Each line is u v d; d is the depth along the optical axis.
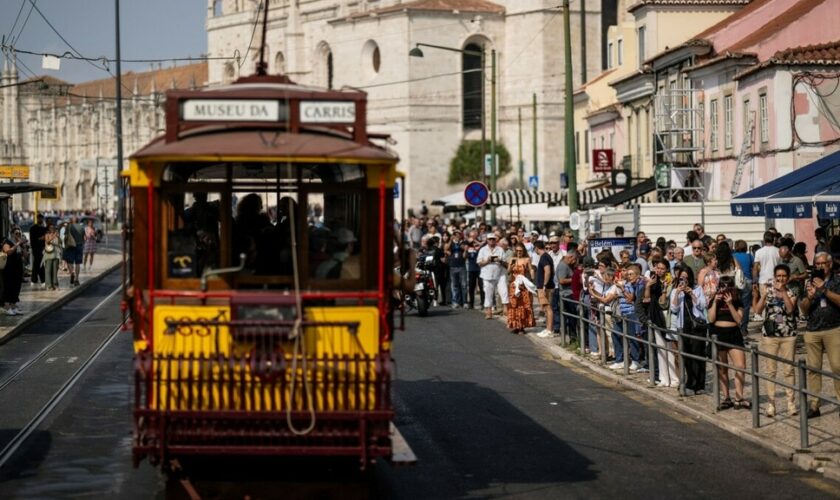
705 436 18.95
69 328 35.69
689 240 31.17
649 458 17.20
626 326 25.61
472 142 115.12
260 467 14.05
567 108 39.44
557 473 16.17
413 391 23.59
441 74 114.44
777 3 51.47
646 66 59.12
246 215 14.02
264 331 12.99
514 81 115.19
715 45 52.69
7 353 29.47
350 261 13.59
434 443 18.36
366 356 13.11
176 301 13.26
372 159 13.07
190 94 13.38
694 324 22.55
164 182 13.51
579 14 114.19
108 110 198.00
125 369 26.34
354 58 118.62
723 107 49.78
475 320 38.78
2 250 37.31
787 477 15.93
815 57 42.72
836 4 46.94
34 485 15.28
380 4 122.56
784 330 19.98
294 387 12.94
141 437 12.91
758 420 19.14
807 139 42.69
